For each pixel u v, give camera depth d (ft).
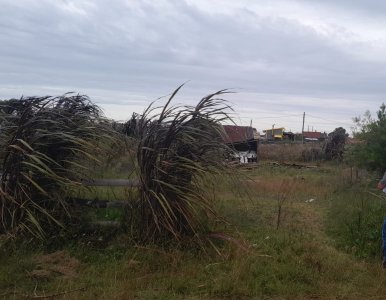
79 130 23.57
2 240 21.12
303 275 19.76
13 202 21.80
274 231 26.32
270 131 203.00
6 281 18.02
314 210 34.01
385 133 39.99
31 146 22.62
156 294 17.58
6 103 23.79
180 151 23.39
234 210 30.55
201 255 21.42
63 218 23.15
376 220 26.53
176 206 22.40
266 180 50.85
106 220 24.21
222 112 23.75
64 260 20.31
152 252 21.18
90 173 24.14
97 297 17.11
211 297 17.81
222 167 23.52
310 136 225.76
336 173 59.77
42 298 16.83
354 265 21.50
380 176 40.86
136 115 24.82
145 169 22.86
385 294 18.65
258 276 19.48
